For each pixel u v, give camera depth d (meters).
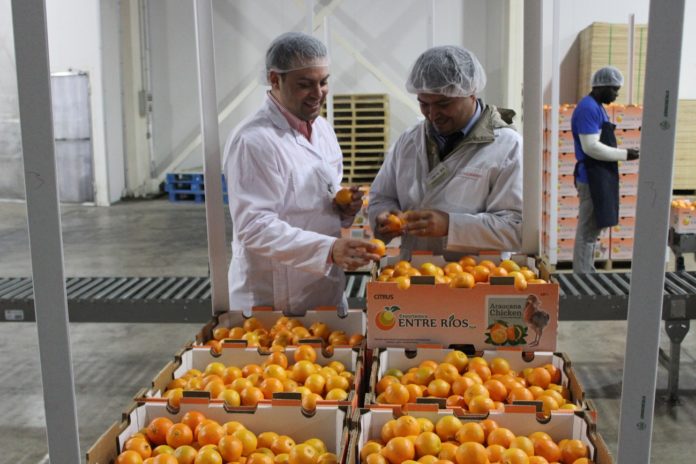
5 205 10.88
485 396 1.68
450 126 2.44
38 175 1.22
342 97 8.70
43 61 1.18
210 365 1.97
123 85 11.44
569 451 1.51
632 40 6.10
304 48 2.33
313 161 2.51
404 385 1.79
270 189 2.36
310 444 1.55
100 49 10.62
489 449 1.49
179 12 11.52
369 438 1.61
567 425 1.58
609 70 5.14
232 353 2.03
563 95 8.71
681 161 7.99
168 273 6.85
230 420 1.65
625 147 6.16
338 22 10.73
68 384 1.30
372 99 8.70
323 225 2.54
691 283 3.65
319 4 10.75
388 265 2.46
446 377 1.81
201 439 1.55
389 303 1.97
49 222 1.24
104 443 1.47
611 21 8.48
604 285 3.54
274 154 2.37
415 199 2.62
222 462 1.51
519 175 2.44
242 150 2.35
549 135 6.16
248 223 2.33
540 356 1.92
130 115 11.51
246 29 11.21
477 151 2.47
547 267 2.21
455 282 1.94
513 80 8.52
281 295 2.54
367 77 10.84
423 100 2.39
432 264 2.24
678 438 3.42
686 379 4.10
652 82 1.12
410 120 10.89
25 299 3.65
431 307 1.95
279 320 2.29
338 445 1.62
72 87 10.80
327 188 2.55
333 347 2.01
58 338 1.28
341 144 8.76
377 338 1.99
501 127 2.49
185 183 11.45
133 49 11.38
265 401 1.64
